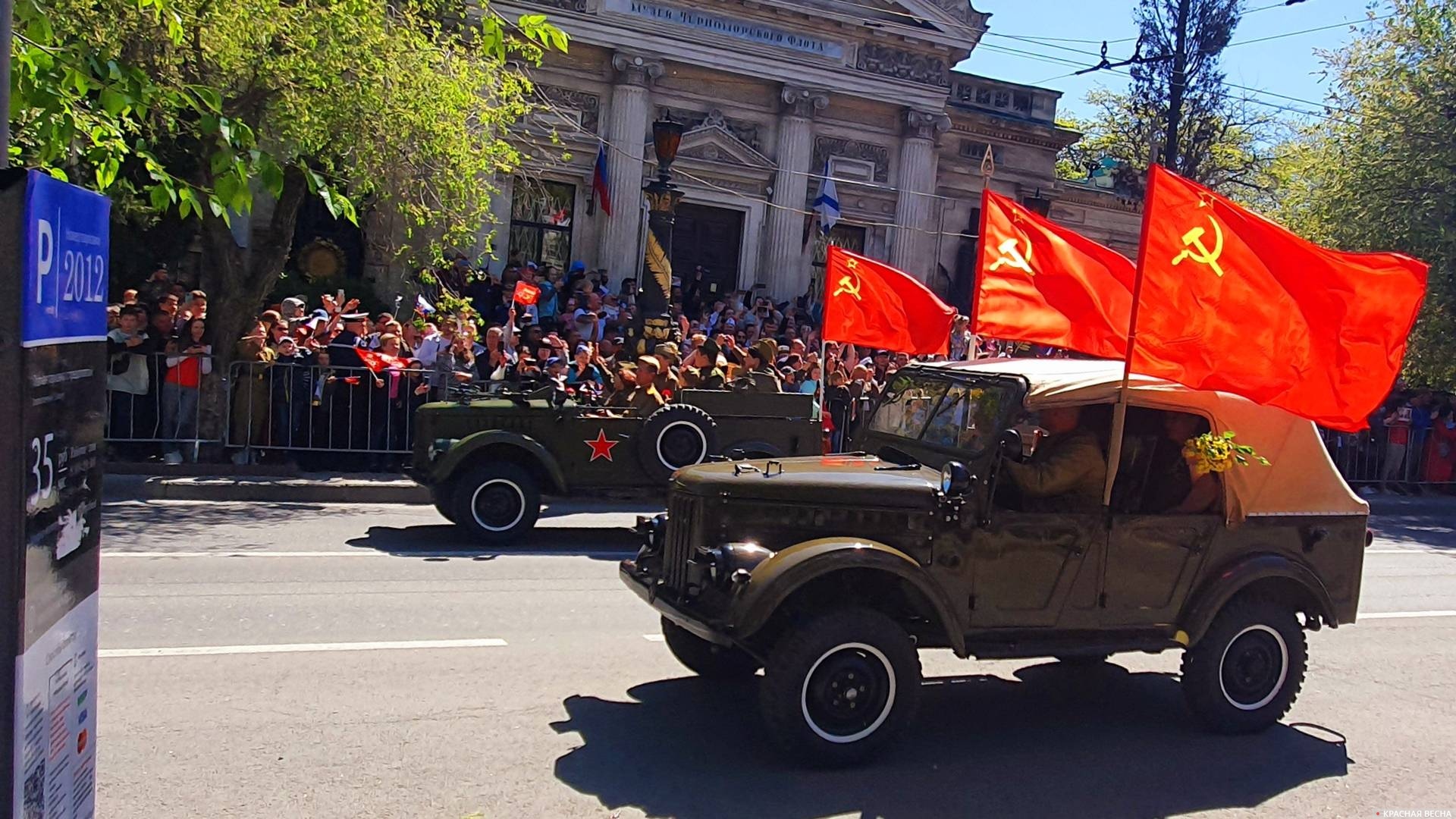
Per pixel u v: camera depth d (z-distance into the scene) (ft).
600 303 63.36
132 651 21.21
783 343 66.13
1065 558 18.95
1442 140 68.44
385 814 14.93
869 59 83.87
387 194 48.03
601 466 34.96
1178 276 18.88
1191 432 20.07
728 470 18.66
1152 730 20.43
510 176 71.67
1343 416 19.17
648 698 20.36
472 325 48.52
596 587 28.99
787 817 15.58
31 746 7.84
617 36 75.82
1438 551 45.44
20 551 7.50
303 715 18.38
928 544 18.21
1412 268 18.69
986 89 91.45
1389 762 19.39
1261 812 16.92
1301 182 80.33
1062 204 96.17
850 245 86.07
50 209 7.72
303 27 41.52
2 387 7.38
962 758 18.44
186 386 40.83
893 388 22.26
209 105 16.75
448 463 33.09
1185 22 94.02
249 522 35.12
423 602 26.27
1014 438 17.75
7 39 8.96
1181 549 19.69
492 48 20.07
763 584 16.52
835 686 17.07
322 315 48.75
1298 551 20.67
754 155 81.00
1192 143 108.27
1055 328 22.63
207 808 14.74
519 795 15.81
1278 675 20.44
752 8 79.30
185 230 60.44
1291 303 18.78
